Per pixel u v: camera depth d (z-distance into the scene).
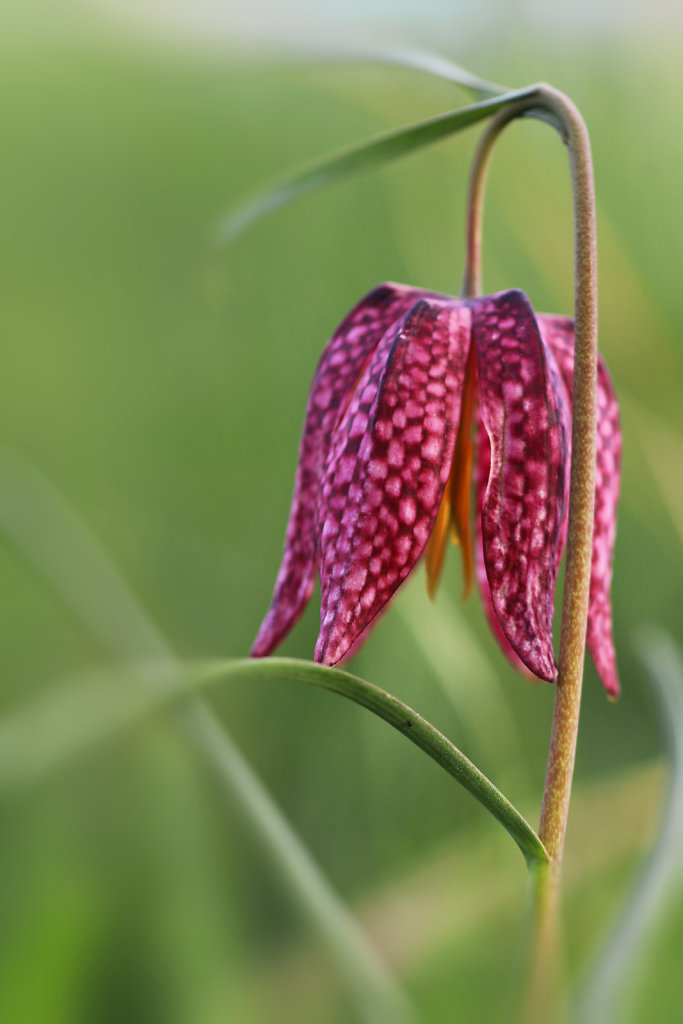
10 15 0.50
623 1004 0.25
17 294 0.48
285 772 0.35
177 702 0.25
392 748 0.35
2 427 0.45
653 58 0.54
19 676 0.29
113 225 0.50
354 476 0.27
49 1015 0.23
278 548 0.42
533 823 0.35
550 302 0.47
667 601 0.42
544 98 0.28
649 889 0.27
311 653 0.38
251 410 0.45
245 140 0.52
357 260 0.47
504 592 0.27
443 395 0.27
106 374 0.47
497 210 0.48
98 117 0.51
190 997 0.23
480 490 0.30
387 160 0.29
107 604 0.30
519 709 0.38
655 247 0.49
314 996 0.25
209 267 0.47
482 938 0.28
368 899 0.32
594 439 0.27
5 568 0.32
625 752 0.38
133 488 0.44
